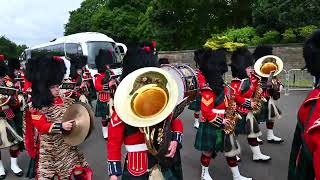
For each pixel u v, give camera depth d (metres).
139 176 3.14
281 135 7.79
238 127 5.84
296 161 2.52
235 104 5.12
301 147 2.47
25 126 4.17
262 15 19.53
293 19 18.39
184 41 24.75
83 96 9.12
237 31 20.09
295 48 18.05
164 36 24.23
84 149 7.43
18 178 5.92
